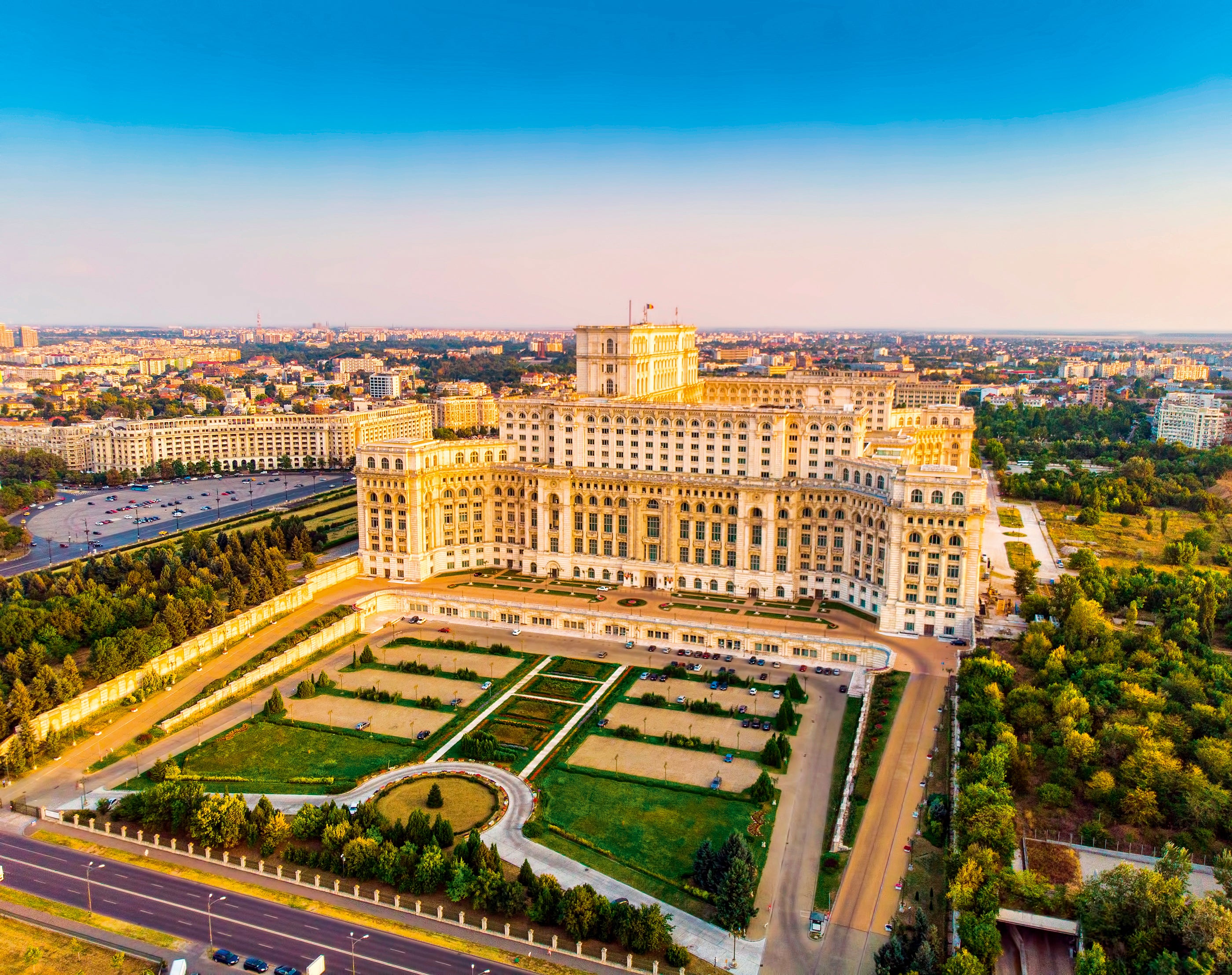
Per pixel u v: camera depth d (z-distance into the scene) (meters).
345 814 179.00
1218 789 173.50
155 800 183.50
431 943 151.62
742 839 163.38
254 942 150.88
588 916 150.62
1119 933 142.00
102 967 144.62
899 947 139.00
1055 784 185.38
